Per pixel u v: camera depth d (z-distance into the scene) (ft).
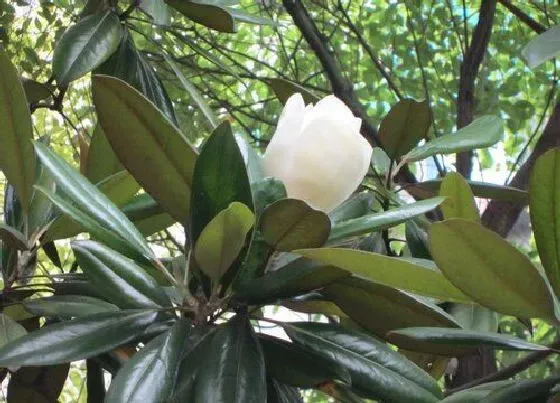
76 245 3.60
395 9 14.99
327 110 3.52
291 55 14.82
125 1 9.72
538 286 3.17
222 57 15.84
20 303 4.08
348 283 3.63
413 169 11.23
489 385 3.47
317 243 3.29
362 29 15.30
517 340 3.41
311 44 11.13
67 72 5.56
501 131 5.24
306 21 11.23
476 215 3.84
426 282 3.26
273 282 3.35
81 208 3.40
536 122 15.89
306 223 3.24
